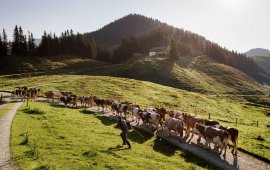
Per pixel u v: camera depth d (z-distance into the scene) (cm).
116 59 18000
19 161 1730
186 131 3003
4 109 3806
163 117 3216
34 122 2919
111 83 7881
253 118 6372
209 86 14238
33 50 17662
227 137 2380
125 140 2342
